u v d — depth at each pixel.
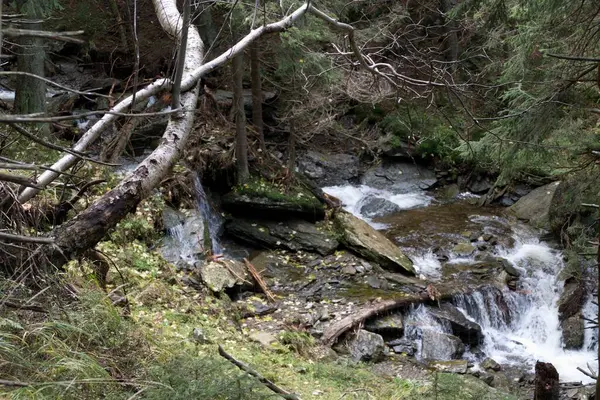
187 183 12.66
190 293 10.31
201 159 13.45
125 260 10.13
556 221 13.29
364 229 13.22
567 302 11.88
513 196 15.62
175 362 4.16
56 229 4.82
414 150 16.81
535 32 8.78
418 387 7.45
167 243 11.41
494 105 15.73
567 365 10.82
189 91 5.86
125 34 16.92
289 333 9.76
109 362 4.21
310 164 16.34
